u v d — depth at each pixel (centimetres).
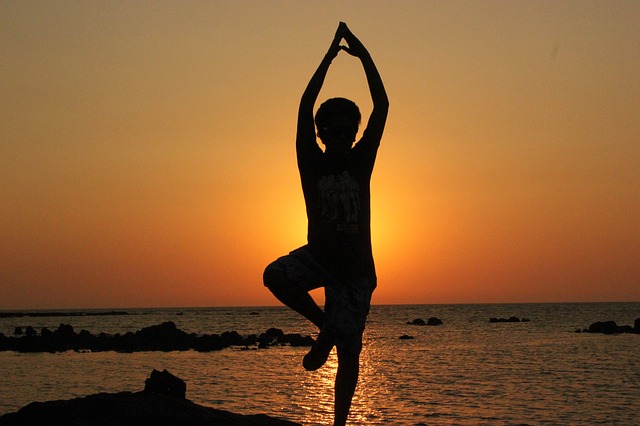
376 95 445
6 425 510
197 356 4503
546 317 12762
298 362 4019
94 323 11556
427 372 3431
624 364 3747
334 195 415
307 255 417
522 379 3106
